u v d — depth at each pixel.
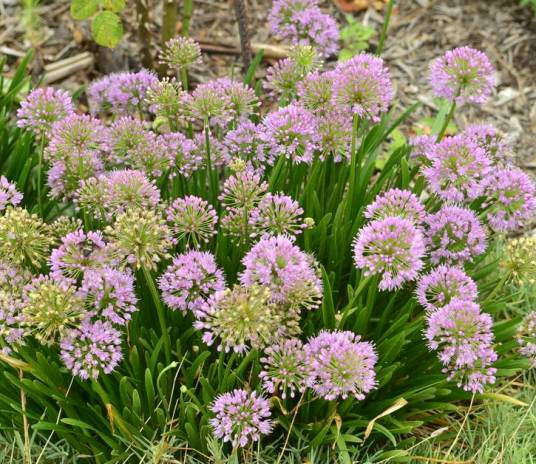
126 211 0.64
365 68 0.67
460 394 0.70
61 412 0.68
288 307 0.62
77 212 0.77
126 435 0.65
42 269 0.69
